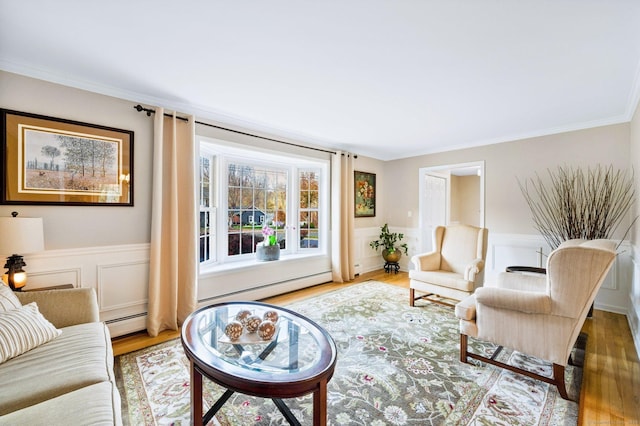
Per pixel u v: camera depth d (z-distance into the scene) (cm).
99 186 250
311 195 465
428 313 318
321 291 406
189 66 217
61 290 188
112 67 219
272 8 153
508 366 198
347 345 244
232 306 207
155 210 269
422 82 241
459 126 364
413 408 167
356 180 510
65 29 173
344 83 243
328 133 397
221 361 137
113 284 258
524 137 397
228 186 377
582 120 340
